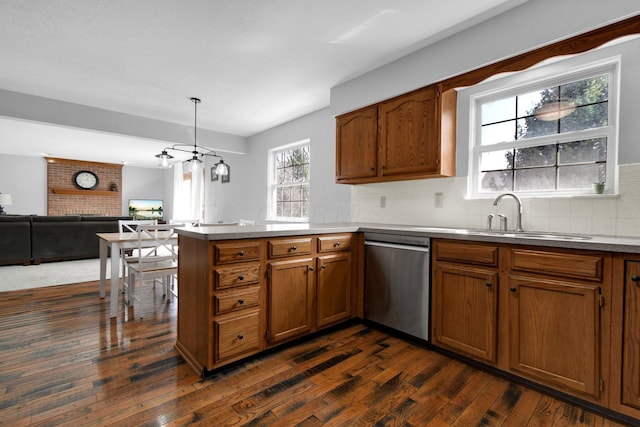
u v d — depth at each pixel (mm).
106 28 2264
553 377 1617
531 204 2260
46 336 2336
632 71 1879
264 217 5148
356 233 2621
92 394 1611
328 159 3939
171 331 2469
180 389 1672
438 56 2418
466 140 2625
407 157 2660
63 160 8586
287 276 2139
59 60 2758
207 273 1786
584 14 1753
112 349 2141
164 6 2010
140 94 3564
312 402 1577
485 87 2529
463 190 2629
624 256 1412
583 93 2148
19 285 3787
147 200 9984
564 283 1574
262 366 1934
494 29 2105
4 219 4809
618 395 1434
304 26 2234
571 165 2195
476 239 1895
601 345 1475
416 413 1501
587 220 2029
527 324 1708
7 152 7598
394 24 2201
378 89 2859
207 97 3652
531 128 2369
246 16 2117
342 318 2518
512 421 1452
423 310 2191
